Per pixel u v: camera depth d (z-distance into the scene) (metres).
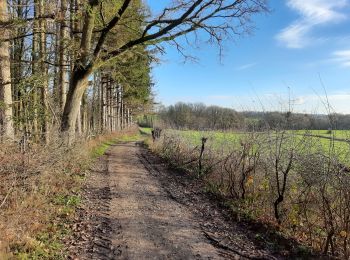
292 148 7.86
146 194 11.41
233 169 11.08
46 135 12.12
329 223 6.50
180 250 6.63
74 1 14.41
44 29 14.16
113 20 16.09
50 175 10.21
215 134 16.56
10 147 9.44
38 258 5.75
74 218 8.21
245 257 6.39
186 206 9.98
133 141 40.50
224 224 8.30
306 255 6.41
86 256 6.13
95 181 13.06
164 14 16.48
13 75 17.56
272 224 7.81
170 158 19.42
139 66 30.11
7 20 12.20
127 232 7.52
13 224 6.50
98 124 37.72
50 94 17.83
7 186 7.90
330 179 6.78
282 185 8.50
